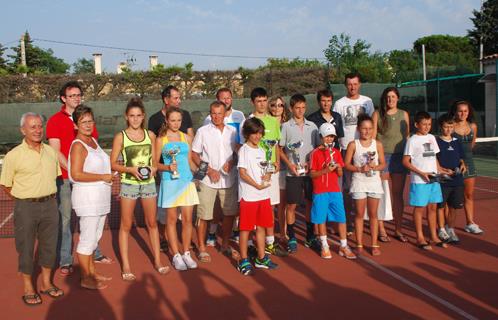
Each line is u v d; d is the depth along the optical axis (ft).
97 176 16.17
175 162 18.02
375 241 19.97
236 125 21.50
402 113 21.65
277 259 19.60
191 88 75.72
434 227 21.02
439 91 62.54
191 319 14.14
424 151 20.39
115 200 33.88
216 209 21.13
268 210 18.39
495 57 58.70
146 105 60.70
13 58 134.62
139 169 16.88
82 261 16.48
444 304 14.87
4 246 22.70
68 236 18.29
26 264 15.47
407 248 20.72
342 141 22.24
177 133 18.69
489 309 14.48
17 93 70.64
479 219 25.48
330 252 20.43
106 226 26.30
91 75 73.36
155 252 18.31
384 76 109.40
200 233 19.75
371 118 20.52
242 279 17.35
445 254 19.80
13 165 15.17
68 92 17.99
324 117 21.52
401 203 21.80
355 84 22.18
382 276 17.39
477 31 132.57
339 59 118.62
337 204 19.45
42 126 15.46
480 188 35.01
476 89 64.69
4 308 15.24
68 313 14.75
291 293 15.96
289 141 20.49
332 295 15.72
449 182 20.92
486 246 20.80
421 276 17.31
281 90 73.46
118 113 60.39
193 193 18.63
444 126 21.29
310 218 20.63
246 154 18.17
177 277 17.69
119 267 18.98
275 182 19.94
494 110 59.06
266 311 14.57
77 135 16.46
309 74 73.61
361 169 19.63
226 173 19.49
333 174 19.53
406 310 14.48
